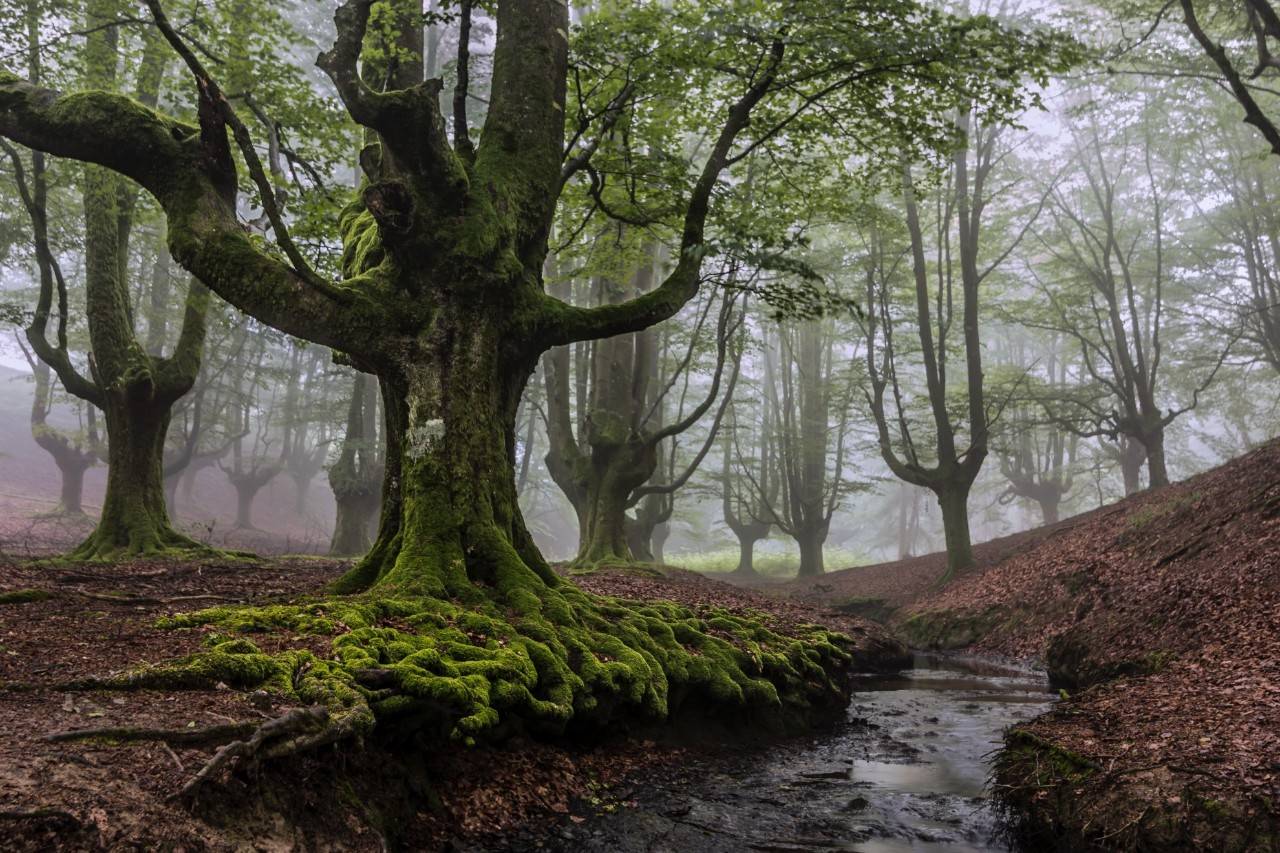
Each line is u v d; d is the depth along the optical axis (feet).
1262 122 45.44
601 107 38.68
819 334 126.11
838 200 46.47
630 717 25.55
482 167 31.60
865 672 48.85
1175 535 49.55
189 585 34.14
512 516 29.35
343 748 16.14
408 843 16.49
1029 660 49.90
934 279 110.73
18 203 60.64
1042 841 18.44
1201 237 103.04
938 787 23.56
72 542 84.23
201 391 97.09
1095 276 89.97
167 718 14.20
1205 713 21.40
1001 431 104.88
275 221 25.95
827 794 22.76
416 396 28.07
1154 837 15.98
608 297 77.66
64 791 11.21
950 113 82.38
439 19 31.17
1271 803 15.51
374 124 26.20
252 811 13.15
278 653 18.90
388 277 29.01
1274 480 44.98
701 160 81.56
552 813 19.56
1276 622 28.45
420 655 20.08
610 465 70.85
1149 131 84.64
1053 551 65.31
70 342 98.84
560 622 26.12
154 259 93.45
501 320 29.91
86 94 28.60
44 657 18.03
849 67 34.50
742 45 34.94
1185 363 112.37
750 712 29.99
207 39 46.75
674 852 17.99
